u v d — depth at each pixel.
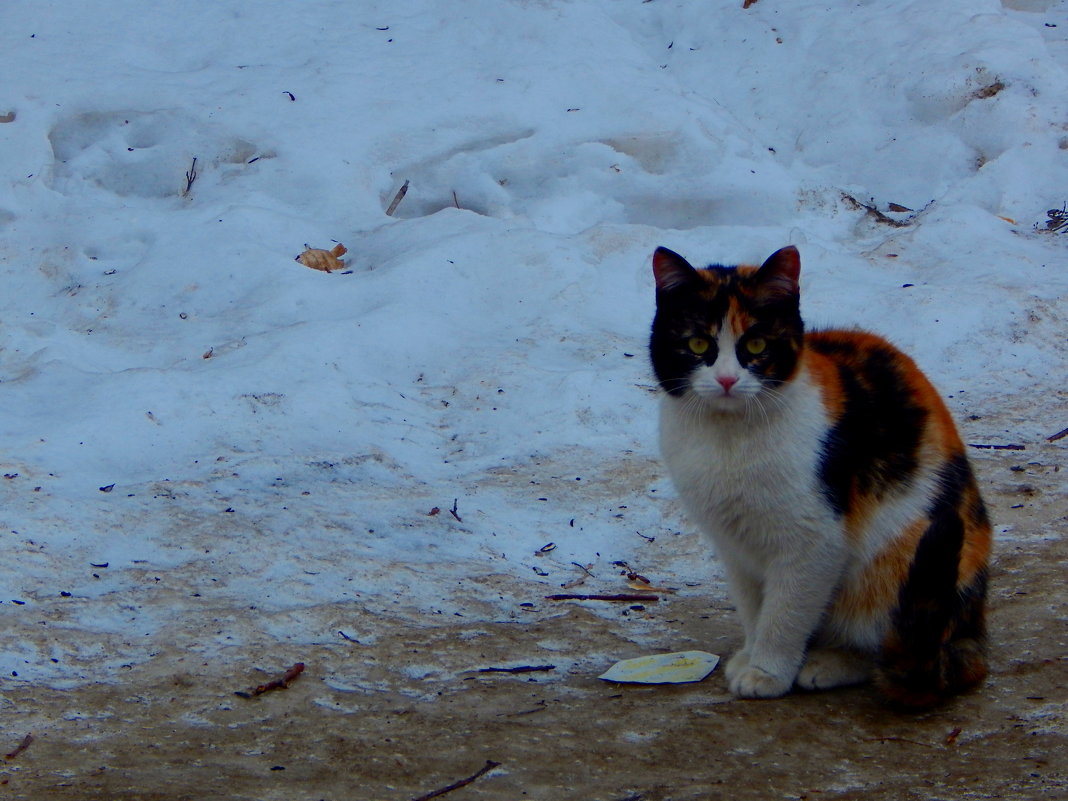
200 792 6.07
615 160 16.72
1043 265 14.71
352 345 12.64
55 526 9.27
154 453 10.73
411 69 17.94
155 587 8.63
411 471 10.91
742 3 20.88
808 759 6.51
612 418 11.78
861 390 7.30
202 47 18.55
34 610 8.21
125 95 16.80
